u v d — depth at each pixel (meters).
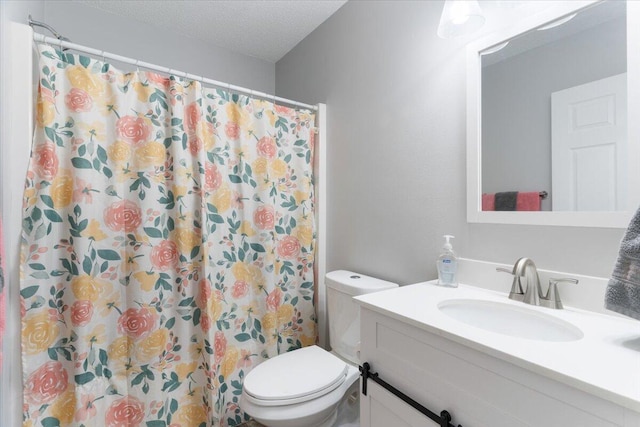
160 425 1.38
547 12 0.97
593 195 0.88
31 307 1.15
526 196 1.02
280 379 1.25
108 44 1.88
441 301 0.99
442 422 0.74
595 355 0.62
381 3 1.56
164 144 1.44
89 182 1.26
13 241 1.12
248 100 1.68
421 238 1.36
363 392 0.99
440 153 1.28
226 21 2.00
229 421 1.59
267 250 1.70
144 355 1.36
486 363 0.67
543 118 0.99
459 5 1.02
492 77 1.11
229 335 1.61
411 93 1.40
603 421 0.51
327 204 1.94
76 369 1.21
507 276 1.05
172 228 1.44
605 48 0.87
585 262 0.90
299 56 2.23
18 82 1.12
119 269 1.34
